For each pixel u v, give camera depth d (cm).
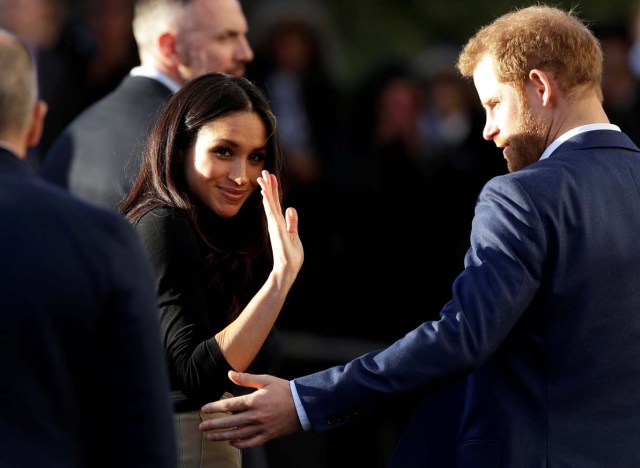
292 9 2561
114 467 873
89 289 862
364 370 1117
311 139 2336
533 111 1159
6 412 838
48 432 847
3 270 848
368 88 2384
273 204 1140
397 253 2106
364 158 2308
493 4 3534
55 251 861
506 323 1089
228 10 1631
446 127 2445
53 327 852
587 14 3306
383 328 2072
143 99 1588
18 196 873
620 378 1113
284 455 1912
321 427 1123
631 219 1124
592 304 1105
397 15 3516
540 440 1103
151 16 1620
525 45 1154
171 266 1138
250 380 1123
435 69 2478
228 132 1153
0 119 894
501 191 1115
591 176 1120
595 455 1103
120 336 870
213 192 1166
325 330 2048
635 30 3169
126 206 1190
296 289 2047
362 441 1933
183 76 1628
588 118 1159
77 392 864
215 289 1180
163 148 1170
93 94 2033
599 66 1173
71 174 1562
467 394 1147
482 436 1121
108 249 877
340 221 2136
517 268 1087
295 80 2361
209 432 1141
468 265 1115
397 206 2152
